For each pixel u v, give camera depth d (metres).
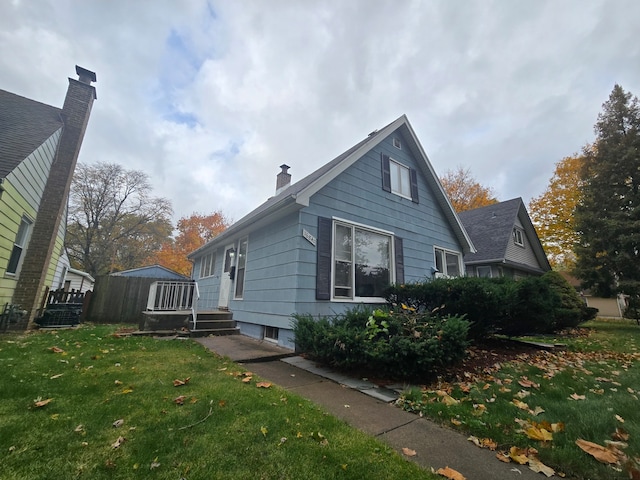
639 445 2.29
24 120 8.17
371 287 7.47
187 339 6.66
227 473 1.86
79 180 24.95
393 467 2.01
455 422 2.74
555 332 9.64
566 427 2.58
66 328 8.22
